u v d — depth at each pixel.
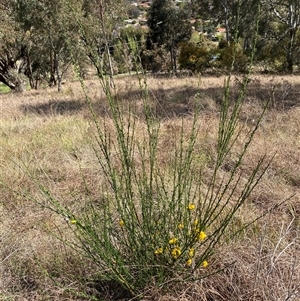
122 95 8.30
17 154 4.66
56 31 14.63
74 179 3.84
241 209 3.05
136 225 2.24
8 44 18.67
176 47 24.97
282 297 2.07
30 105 9.41
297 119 5.45
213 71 18.31
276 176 3.70
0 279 2.41
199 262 2.11
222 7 22.67
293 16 19.47
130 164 2.21
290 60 19.11
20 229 2.95
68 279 2.33
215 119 5.53
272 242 2.60
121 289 2.27
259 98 7.64
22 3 13.74
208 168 3.90
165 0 23.14
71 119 6.43
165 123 5.58
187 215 2.27
